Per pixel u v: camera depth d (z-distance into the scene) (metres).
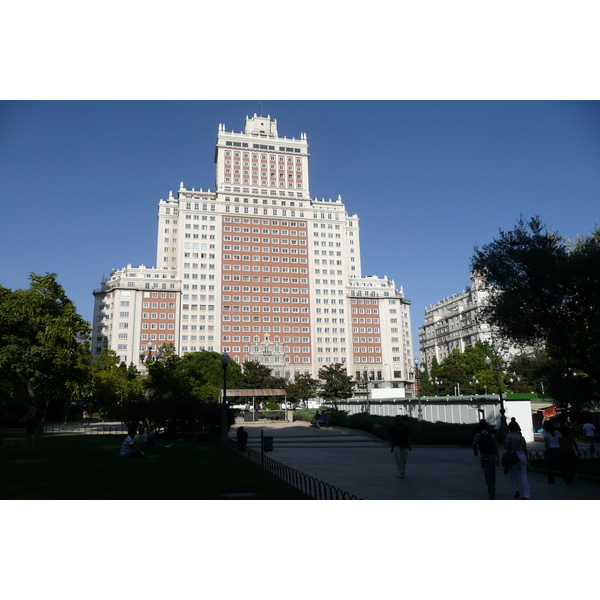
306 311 133.75
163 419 28.19
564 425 15.17
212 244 130.75
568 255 21.20
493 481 12.29
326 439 31.84
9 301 38.25
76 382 38.00
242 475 14.79
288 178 142.00
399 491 13.40
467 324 145.75
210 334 125.50
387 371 134.75
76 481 12.84
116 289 121.44
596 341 20.34
